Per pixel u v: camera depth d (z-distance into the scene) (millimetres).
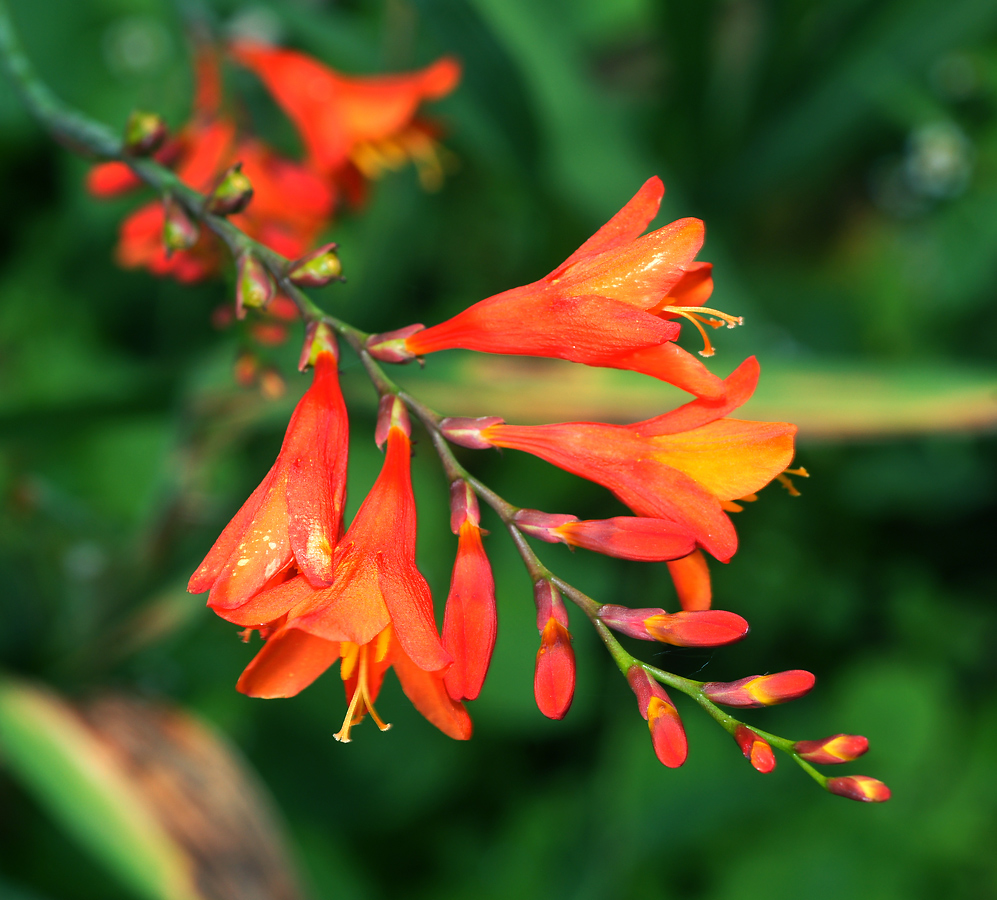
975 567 689
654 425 276
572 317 270
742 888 542
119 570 438
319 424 274
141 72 565
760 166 573
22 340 571
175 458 396
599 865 538
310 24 503
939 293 699
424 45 499
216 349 578
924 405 364
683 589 276
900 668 607
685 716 599
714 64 528
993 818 554
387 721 563
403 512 271
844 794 258
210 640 549
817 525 672
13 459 525
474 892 559
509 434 275
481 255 636
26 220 599
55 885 517
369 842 573
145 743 418
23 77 324
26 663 476
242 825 408
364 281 515
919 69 531
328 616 258
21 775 411
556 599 267
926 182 684
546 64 521
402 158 382
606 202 521
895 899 531
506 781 595
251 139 365
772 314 739
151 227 347
